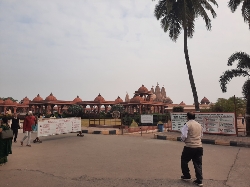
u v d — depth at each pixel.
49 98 43.59
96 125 23.41
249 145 10.23
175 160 7.05
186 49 18.28
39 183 4.73
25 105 54.22
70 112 38.09
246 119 14.17
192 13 18.08
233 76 15.33
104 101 46.84
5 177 5.14
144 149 9.20
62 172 5.60
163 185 4.63
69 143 10.98
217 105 28.45
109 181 4.89
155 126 20.53
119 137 13.96
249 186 4.61
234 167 6.21
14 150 8.91
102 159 7.16
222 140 11.37
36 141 11.34
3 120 6.57
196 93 17.64
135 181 4.89
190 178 4.97
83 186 4.56
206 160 7.19
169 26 19.22
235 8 15.12
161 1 18.69
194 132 4.85
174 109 25.41
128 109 48.03
